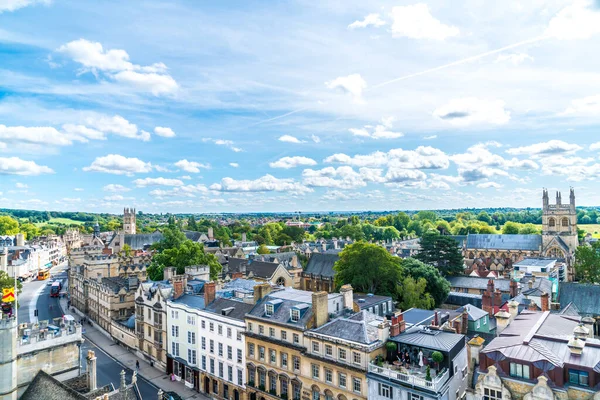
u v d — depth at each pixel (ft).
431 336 181.06
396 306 347.36
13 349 141.18
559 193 583.17
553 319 169.07
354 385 183.01
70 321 176.45
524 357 131.03
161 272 399.85
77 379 165.58
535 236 610.24
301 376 204.85
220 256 576.61
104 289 374.22
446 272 451.94
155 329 294.66
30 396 147.33
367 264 352.49
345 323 198.29
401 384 163.84
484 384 135.23
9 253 644.69
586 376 121.60
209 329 257.14
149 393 255.29
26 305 479.00
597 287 293.84
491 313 260.62
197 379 265.95
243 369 235.20
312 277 499.92
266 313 229.45
